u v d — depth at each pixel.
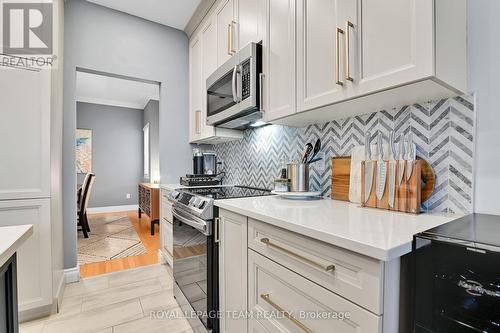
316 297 0.79
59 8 2.04
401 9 0.84
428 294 0.62
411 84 0.85
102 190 5.86
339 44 1.03
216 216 1.40
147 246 3.29
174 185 2.64
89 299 1.97
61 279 2.08
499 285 0.52
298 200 1.40
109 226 4.43
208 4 2.32
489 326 0.53
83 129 5.62
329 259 0.75
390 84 0.87
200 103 2.55
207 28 2.39
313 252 0.81
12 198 1.64
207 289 1.40
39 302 1.70
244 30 1.78
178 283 1.88
